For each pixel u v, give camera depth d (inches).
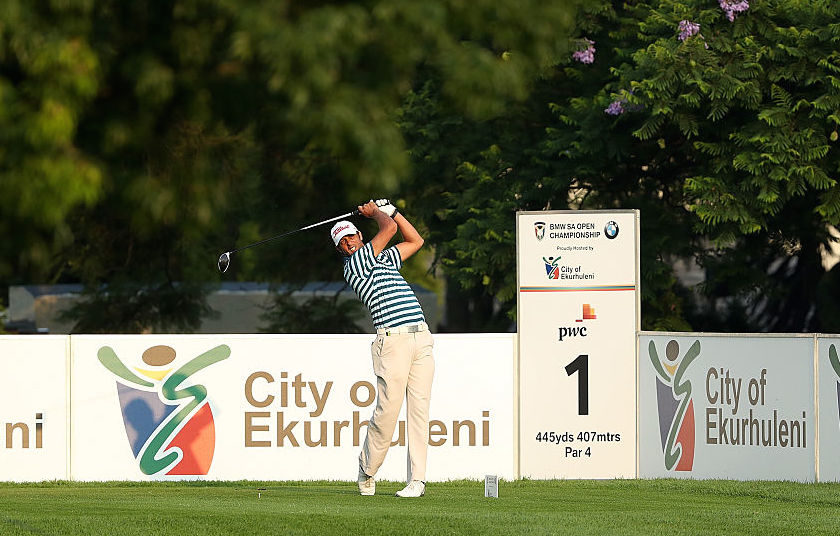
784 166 2075.5
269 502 1135.0
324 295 2935.5
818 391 1373.0
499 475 1546.5
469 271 2385.6
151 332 2901.1
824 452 1369.3
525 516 1007.0
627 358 1544.0
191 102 816.9
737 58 2098.9
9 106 746.8
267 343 1526.8
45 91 747.4
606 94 2276.1
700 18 2130.9
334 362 1531.7
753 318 3024.1
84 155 795.4
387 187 769.6
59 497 1230.3
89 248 2664.9
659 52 2053.4
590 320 1546.5
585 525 959.0
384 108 786.8
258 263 2903.5
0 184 752.3
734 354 1444.4
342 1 756.0
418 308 1171.3
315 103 740.0
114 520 956.0
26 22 739.4
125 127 812.6
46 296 3181.6
